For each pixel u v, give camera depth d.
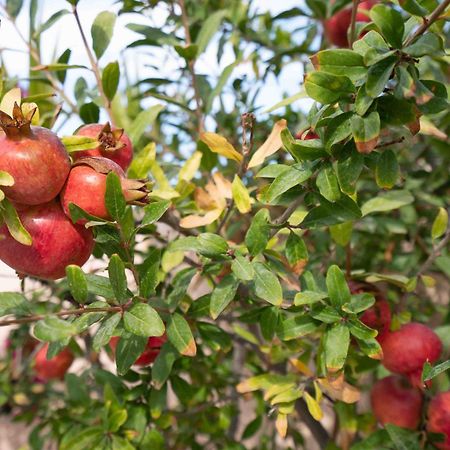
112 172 0.49
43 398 1.29
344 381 0.72
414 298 1.13
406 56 0.49
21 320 0.49
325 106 0.55
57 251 0.50
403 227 1.00
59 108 0.63
